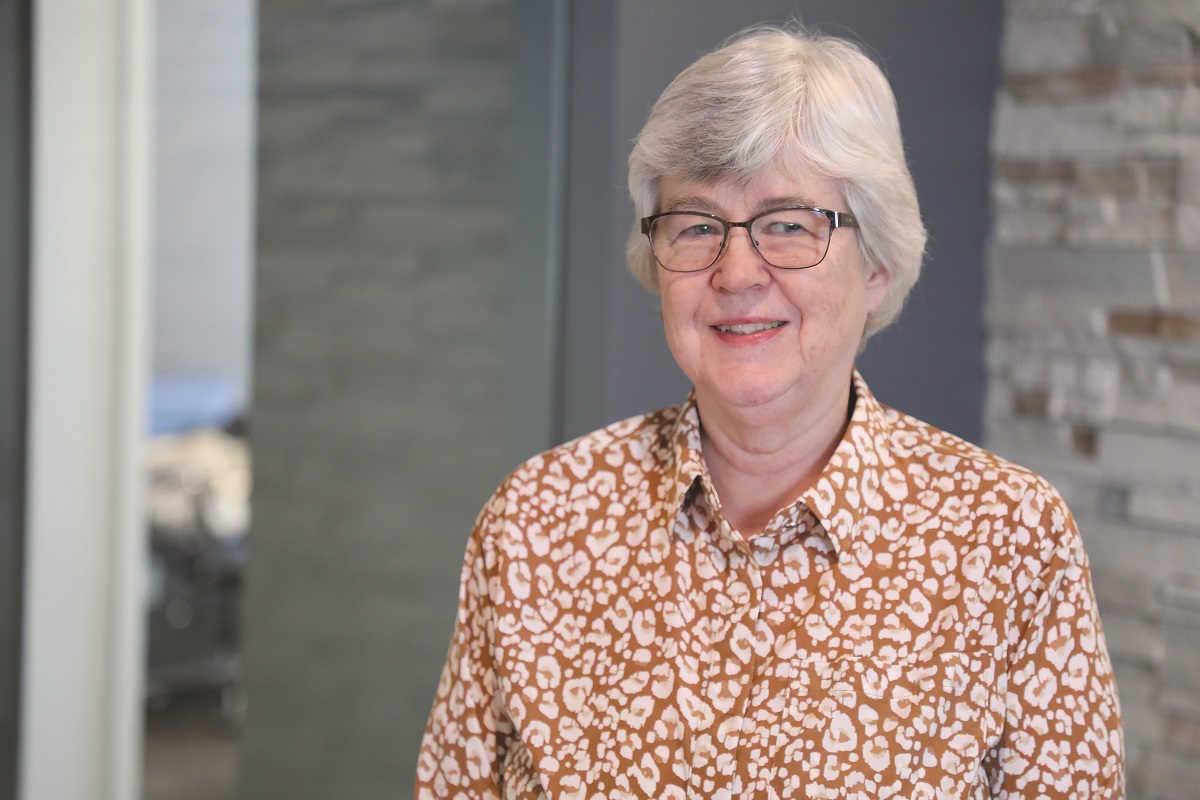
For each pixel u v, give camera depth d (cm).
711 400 105
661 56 174
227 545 198
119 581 192
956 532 102
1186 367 216
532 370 185
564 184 181
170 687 200
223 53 190
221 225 192
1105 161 223
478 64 189
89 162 182
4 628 184
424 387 197
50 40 178
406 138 194
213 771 203
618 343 177
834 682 99
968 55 224
